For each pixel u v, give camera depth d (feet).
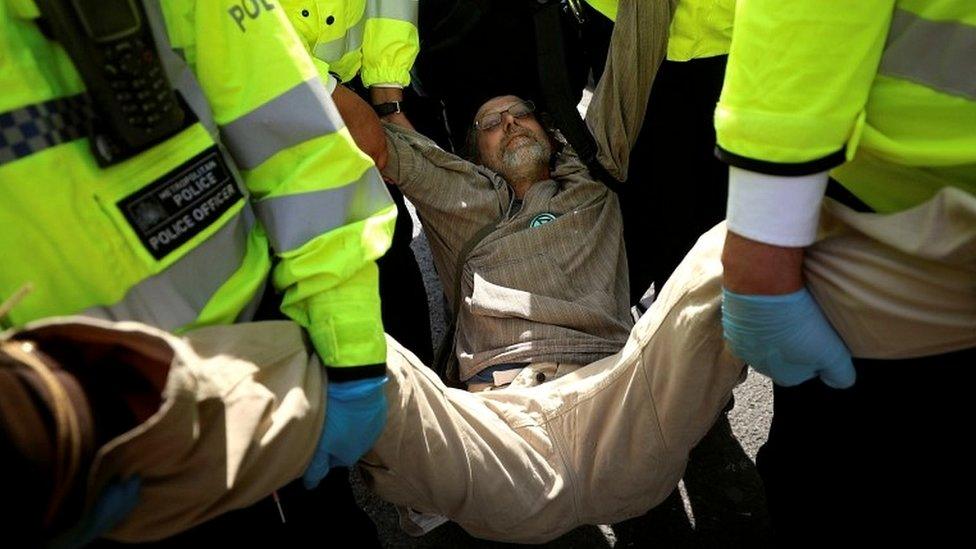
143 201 2.77
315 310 3.31
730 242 3.20
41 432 2.13
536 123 7.20
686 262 4.31
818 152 2.85
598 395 4.88
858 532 4.03
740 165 3.00
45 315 2.68
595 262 6.59
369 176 3.52
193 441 2.46
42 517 2.15
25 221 2.53
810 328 3.29
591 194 6.84
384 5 6.14
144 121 2.65
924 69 2.69
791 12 2.69
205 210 2.98
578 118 6.49
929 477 3.62
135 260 2.79
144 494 2.52
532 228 6.52
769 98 2.84
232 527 3.41
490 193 6.74
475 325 6.45
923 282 3.03
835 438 3.96
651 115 6.49
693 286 4.12
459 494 4.28
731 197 3.15
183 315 2.97
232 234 3.16
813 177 2.93
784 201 2.98
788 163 2.89
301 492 3.93
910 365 3.45
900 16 2.70
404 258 6.75
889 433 3.69
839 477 4.01
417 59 7.06
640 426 4.69
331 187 3.26
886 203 3.18
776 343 3.33
